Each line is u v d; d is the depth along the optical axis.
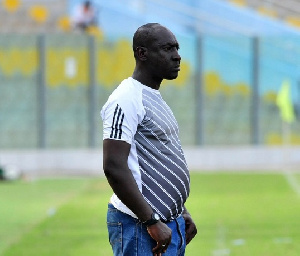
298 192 53.03
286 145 71.25
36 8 83.62
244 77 70.62
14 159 68.56
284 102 68.94
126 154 15.88
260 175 64.38
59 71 68.69
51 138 69.00
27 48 68.44
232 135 70.81
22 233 37.47
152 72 16.44
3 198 51.16
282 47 70.81
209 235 36.56
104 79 68.69
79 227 39.03
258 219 41.47
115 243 16.48
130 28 77.81
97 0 78.56
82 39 68.44
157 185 16.16
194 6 79.75
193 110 70.25
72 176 65.31
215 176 63.84
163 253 16.19
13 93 68.69
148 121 16.14
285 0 86.19
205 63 70.12
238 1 85.12
